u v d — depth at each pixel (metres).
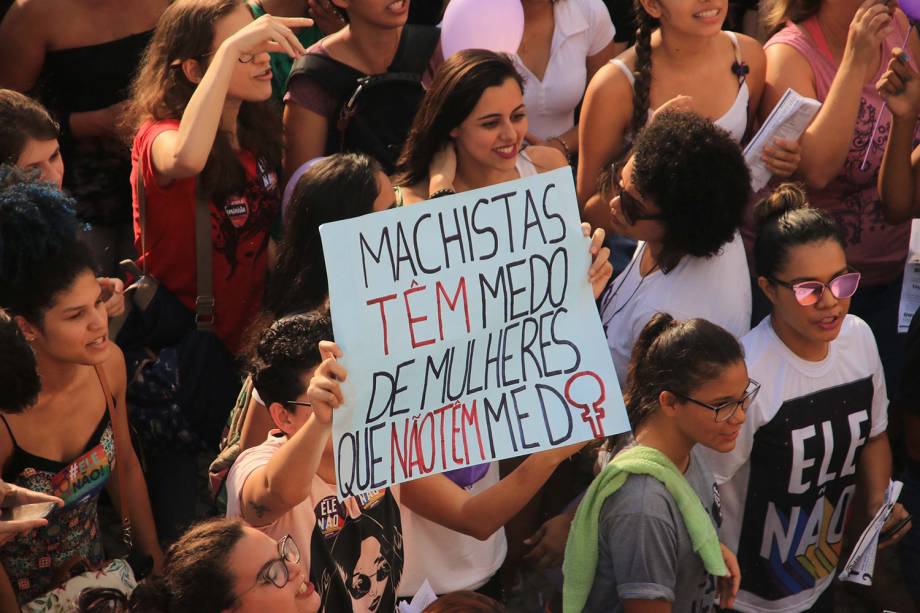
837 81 7.74
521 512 6.97
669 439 5.49
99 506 8.14
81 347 5.54
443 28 8.48
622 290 6.78
